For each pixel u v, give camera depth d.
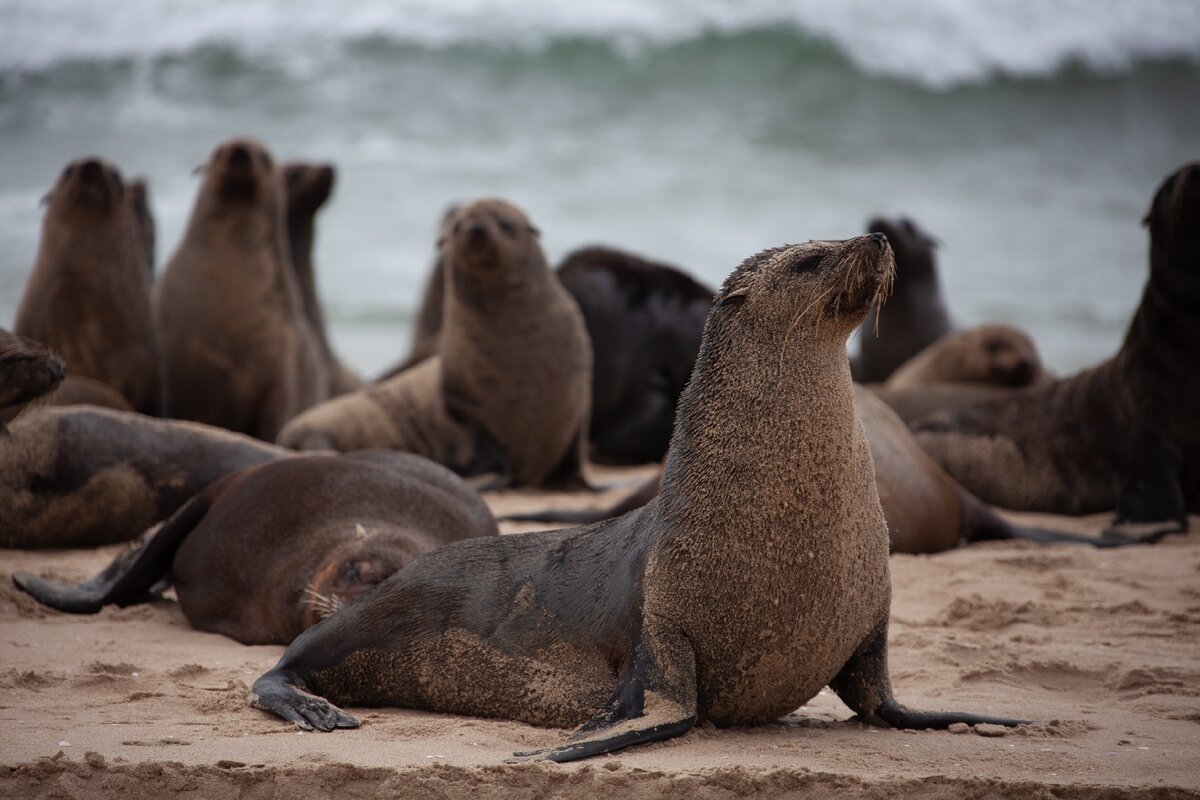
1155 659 11.45
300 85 67.94
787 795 8.08
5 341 12.48
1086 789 8.05
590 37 71.19
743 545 8.80
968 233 55.91
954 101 72.56
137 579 13.45
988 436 21.77
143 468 16.56
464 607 9.87
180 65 68.81
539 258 22.73
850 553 8.86
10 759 8.49
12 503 16.23
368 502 12.83
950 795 8.06
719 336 9.22
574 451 23.11
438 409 23.20
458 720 9.58
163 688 10.35
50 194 22.23
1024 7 75.75
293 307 24.67
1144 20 76.56
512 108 69.19
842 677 9.54
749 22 72.81
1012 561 15.88
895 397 25.67
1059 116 73.00
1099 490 20.64
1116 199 62.62
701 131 68.56
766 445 8.83
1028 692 10.72
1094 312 44.91
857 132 70.12
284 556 12.40
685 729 8.70
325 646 10.14
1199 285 18.98
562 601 9.58
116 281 22.02
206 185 23.70
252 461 17.08
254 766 8.41
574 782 8.14
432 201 56.38
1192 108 74.00
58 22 69.25
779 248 9.29
